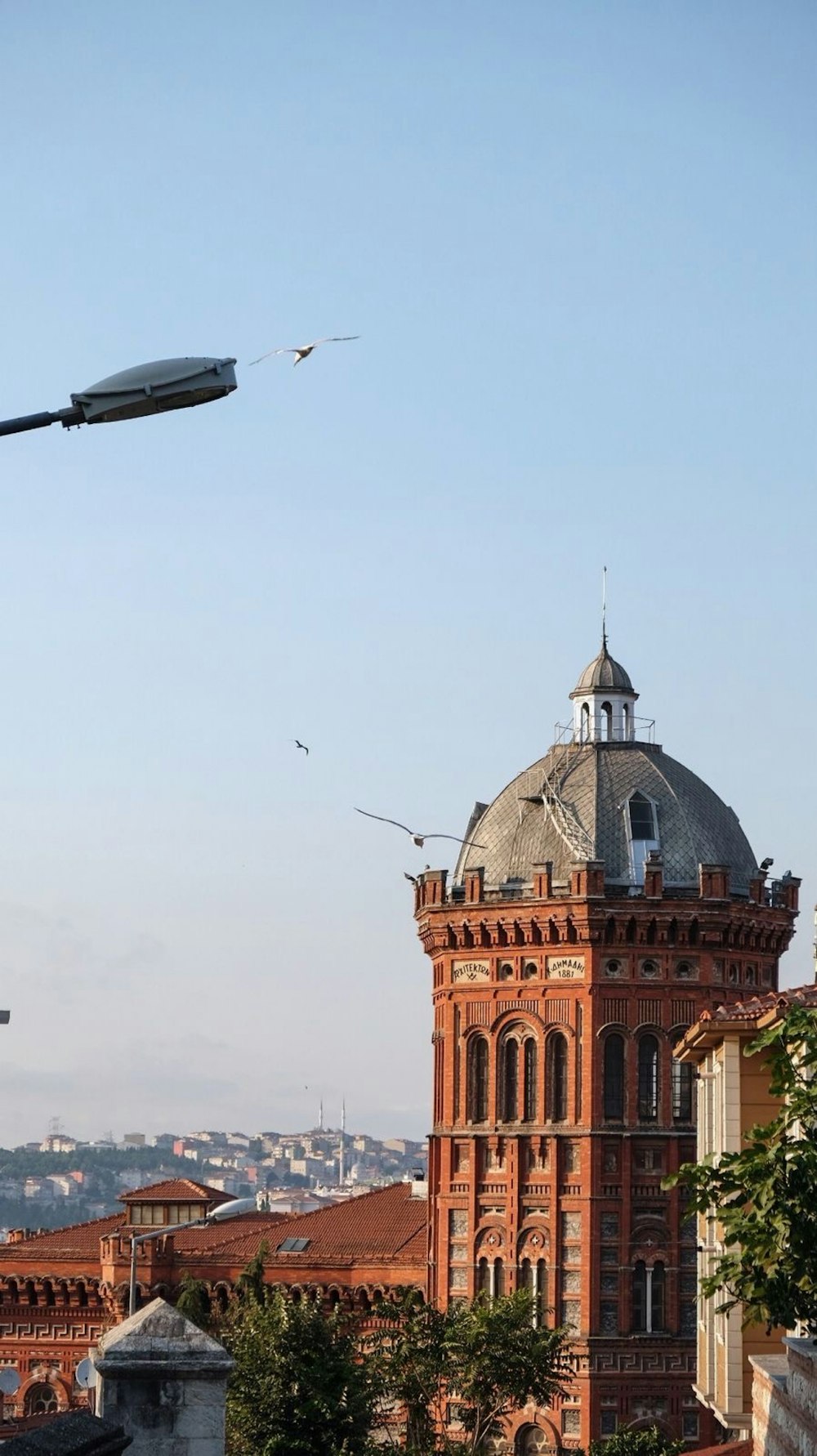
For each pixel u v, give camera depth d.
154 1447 26.06
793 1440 37.34
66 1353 126.62
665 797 120.88
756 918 118.69
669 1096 115.50
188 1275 125.12
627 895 116.31
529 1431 112.81
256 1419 70.75
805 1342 37.06
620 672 125.50
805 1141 36.28
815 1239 35.50
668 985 116.31
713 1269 66.94
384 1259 122.62
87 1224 133.75
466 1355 91.69
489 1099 117.75
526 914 117.25
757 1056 61.97
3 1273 127.19
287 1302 84.00
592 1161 114.69
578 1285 114.19
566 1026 116.19
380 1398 92.38
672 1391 113.12
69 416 29.52
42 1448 23.39
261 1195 143.25
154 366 29.47
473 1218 117.12
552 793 121.06
